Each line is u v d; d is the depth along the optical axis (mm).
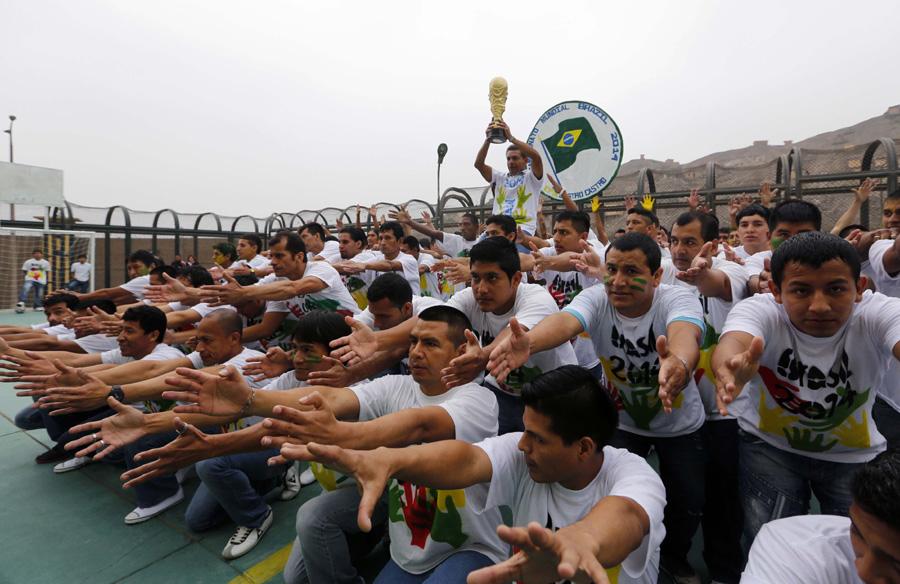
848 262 1468
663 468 2396
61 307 4203
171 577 2502
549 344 2066
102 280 15344
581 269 2752
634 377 2277
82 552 2725
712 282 2352
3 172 12531
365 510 1117
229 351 3170
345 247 6531
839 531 1204
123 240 15938
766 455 1960
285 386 2721
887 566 904
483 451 1570
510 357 1771
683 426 2289
